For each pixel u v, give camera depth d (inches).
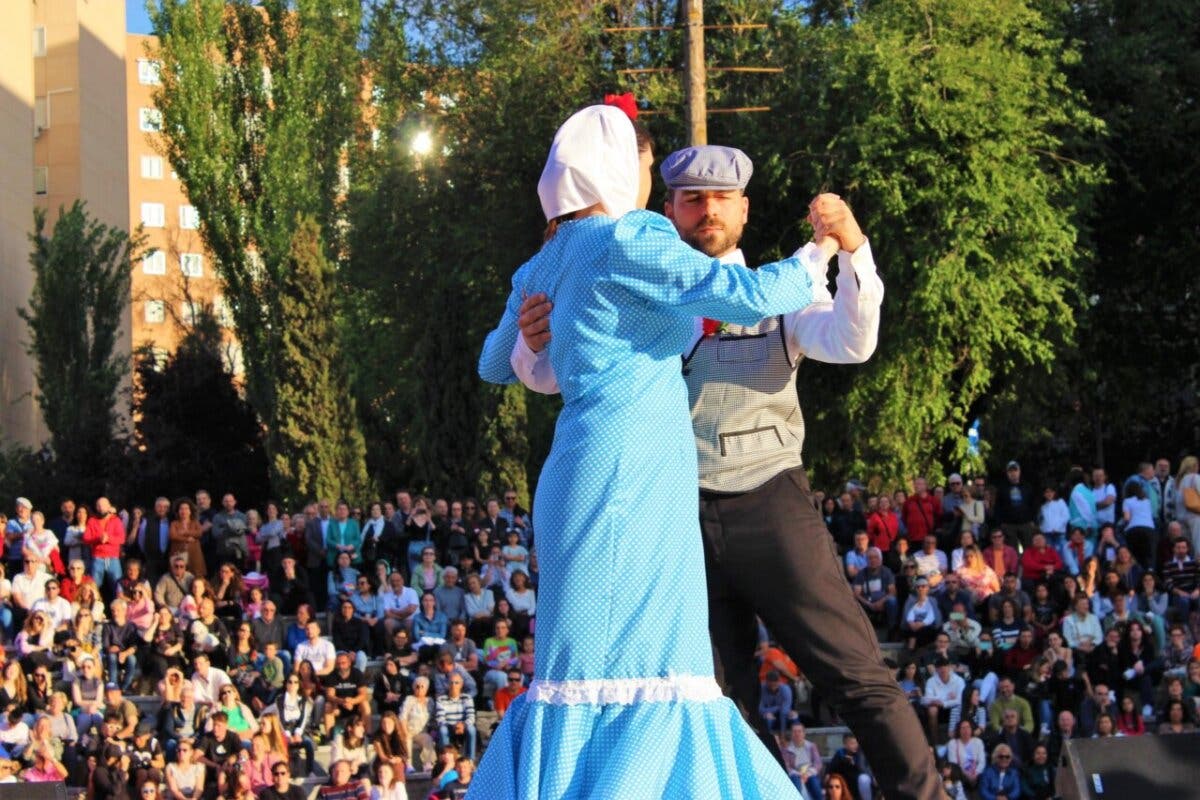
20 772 690.2
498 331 179.3
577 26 1151.6
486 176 1192.2
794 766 695.1
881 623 844.6
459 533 888.3
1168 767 323.0
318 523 892.6
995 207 979.3
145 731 733.9
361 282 1294.3
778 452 187.5
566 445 157.6
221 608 846.5
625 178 166.6
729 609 191.8
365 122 1653.5
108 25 2149.4
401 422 1493.6
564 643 153.9
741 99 1077.8
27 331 1681.8
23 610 825.5
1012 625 796.6
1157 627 791.7
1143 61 1165.7
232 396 1755.7
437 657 778.8
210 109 1628.9
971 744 726.5
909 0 1045.8
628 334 157.6
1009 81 992.9
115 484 1391.5
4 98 1631.4
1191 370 1283.2
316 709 770.2
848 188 1008.9
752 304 155.8
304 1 1643.7
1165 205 1211.9
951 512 900.6
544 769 151.5
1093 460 1369.3
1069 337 1032.8
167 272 2888.8
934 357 1025.5
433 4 1332.4
